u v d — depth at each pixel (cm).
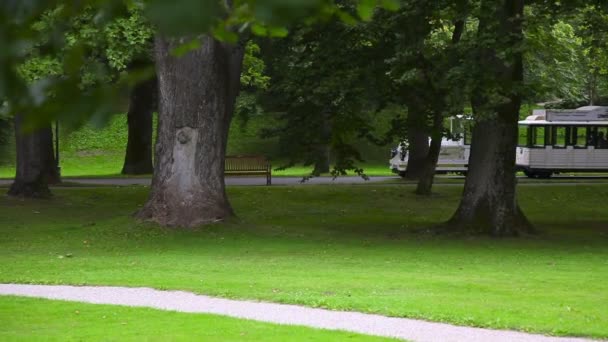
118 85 205
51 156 5003
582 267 2448
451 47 3008
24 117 189
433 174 4572
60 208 4081
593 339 1438
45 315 1583
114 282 2038
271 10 188
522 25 2870
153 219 3194
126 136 8525
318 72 3347
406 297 1816
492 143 3297
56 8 203
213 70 3234
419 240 3172
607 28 3384
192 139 3222
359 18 222
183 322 1516
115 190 4616
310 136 3600
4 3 184
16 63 185
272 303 1764
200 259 2567
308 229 3425
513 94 3025
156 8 178
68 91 194
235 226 3216
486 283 2061
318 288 1955
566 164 6206
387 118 8256
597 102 7662
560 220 3984
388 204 4366
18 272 2202
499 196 3297
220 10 188
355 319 1577
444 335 1437
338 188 4681
